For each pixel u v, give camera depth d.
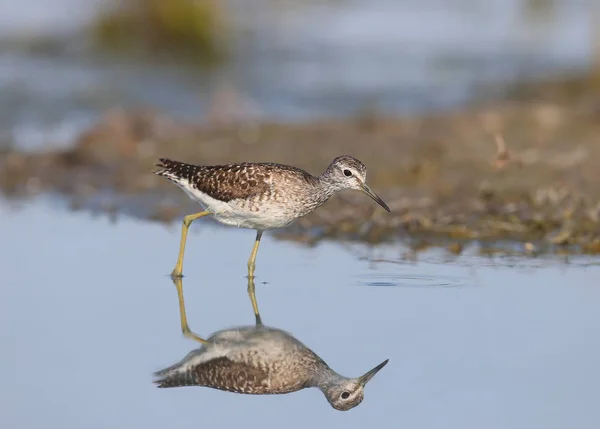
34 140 18.22
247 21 29.66
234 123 18.89
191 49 25.36
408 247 12.89
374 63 25.08
